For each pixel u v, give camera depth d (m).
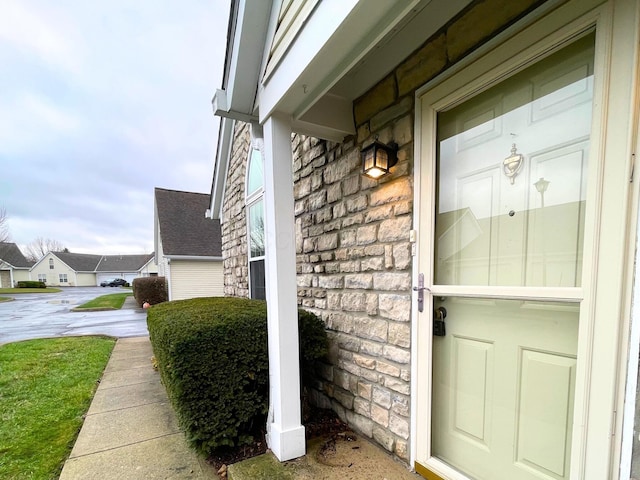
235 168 5.57
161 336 2.04
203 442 1.82
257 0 1.74
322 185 2.60
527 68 1.27
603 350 1.01
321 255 2.59
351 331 2.19
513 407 1.32
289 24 1.56
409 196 1.74
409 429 1.70
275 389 1.86
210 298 4.04
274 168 1.87
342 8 1.18
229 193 6.03
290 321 1.86
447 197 1.61
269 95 1.83
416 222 1.69
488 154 1.42
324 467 1.71
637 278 0.94
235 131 5.54
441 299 1.62
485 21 1.36
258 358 1.98
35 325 9.12
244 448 1.97
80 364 4.25
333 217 2.44
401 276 1.78
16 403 2.88
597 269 1.03
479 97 1.45
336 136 2.27
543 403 1.22
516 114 1.31
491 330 1.40
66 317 11.04
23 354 4.80
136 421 2.52
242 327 1.96
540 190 1.24
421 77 1.67
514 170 1.32
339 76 1.47
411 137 1.74
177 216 12.65
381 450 1.87
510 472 1.33
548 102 1.21
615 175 0.99
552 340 1.19
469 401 1.49
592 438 1.04
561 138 1.17
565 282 1.16
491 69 1.34
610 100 0.99
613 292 0.99
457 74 1.48
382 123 1.94
